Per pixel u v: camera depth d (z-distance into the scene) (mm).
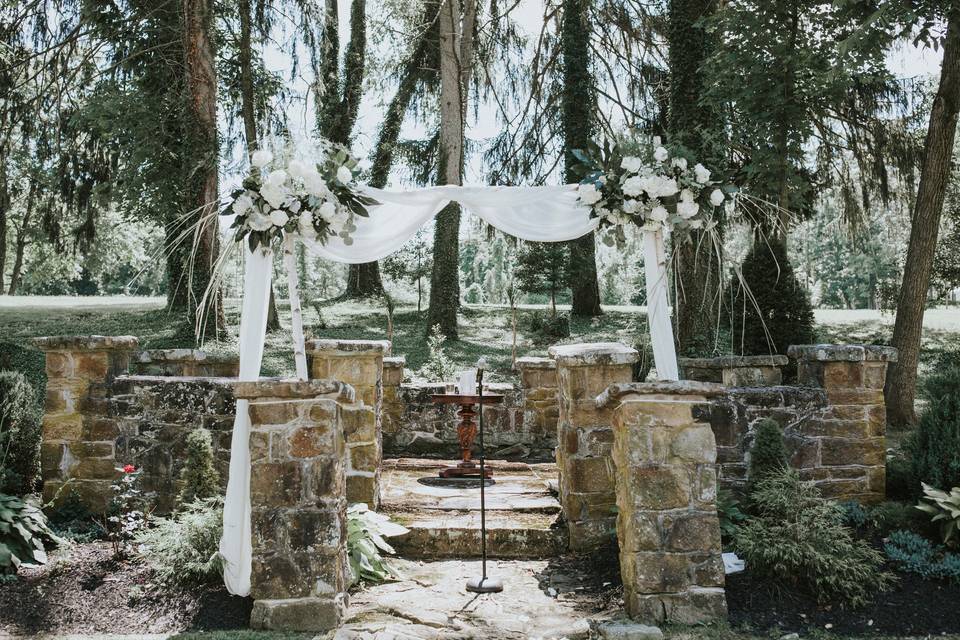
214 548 5176
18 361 12477
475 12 18828
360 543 5484
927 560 5332
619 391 4844
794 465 6598
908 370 10977
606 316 21406
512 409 9805
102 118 13812
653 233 5840
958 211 15898
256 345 5262
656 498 4766
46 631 4449
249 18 15016
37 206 21172
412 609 4824
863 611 4797
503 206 6203
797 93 10539
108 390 6496
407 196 6000
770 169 10273
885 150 14344
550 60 19641
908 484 6504
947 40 9711
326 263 32000
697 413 6582
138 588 4934
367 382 6566
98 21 14477
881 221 27781
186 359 8289
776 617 4711
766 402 6633
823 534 5152
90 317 19062
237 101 16688
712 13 12562
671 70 12852
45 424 6410
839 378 6695
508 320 21188
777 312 9500
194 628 4559
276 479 4684
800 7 10570
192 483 5914
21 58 14523
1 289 26719
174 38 14305
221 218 5348
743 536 5258
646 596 4672
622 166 5680
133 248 29891
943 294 16906
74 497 6348
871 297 39031
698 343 11695
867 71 10484
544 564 5836
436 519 6301
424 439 9781
